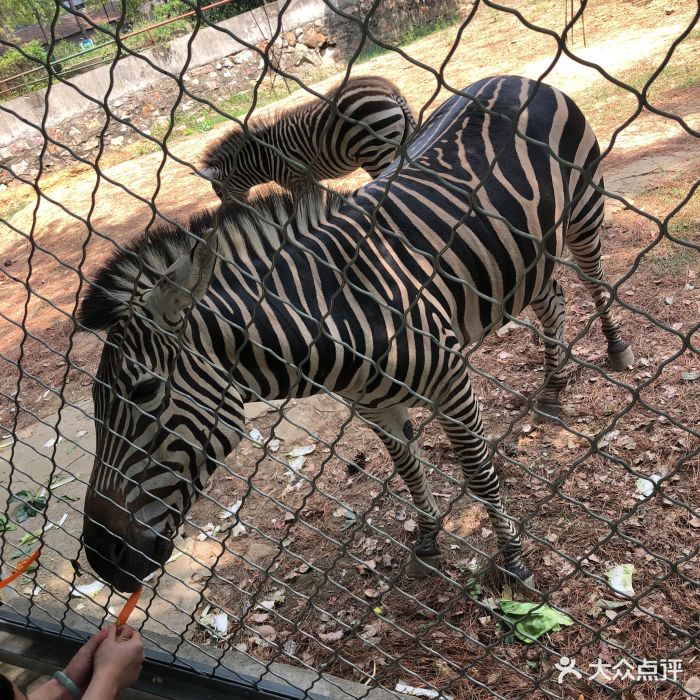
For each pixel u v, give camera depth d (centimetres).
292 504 321
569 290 412
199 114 1173
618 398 326
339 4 1183
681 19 872
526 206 242
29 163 1120
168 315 174
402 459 249
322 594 268
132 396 180
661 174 504
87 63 1130
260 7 1173
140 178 985
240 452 363
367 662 234
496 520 245
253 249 205
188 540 313
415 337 212
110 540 184
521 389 348
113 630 169
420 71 1027
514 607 235
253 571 288
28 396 481
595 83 744
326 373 207
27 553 322
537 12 1109
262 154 538
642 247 425
